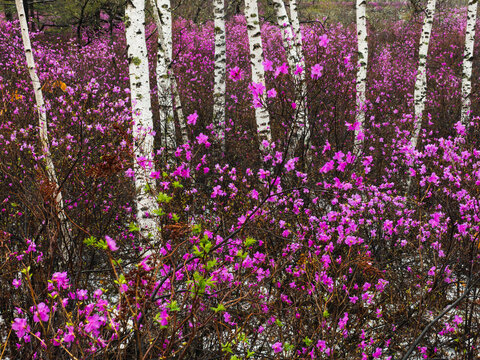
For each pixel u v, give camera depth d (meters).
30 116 5.70
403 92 11.43
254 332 3.20
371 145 6.97
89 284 3.83
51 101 6.21
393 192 5.36
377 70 12.47
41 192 2.98
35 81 4.77
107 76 10.30
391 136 7.72
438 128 9.01
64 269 3.27
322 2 25.45
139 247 3.90
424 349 3.19
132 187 4.54
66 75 7.82
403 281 4.18
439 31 18.42
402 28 19.52
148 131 3.89
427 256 4.27
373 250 4.41
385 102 9.84
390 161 7.04
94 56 11.27
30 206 3.51
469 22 8.51
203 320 2.69
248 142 7.61
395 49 16.48
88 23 16.80
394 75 12.09
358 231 3.95
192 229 2.05
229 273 2.93
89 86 5.47
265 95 4.41
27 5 16.09
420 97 7.60
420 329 3.65
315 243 3.83
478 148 5.79
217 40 7.68
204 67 11.76
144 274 1.99
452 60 14.82
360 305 3.44
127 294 2.03
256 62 5.55
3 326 2.98
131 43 3.94
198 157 6.16
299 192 4.55
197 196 4.58
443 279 3.53
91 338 2.15
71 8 16.28
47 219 3.07
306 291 3.27
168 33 7.41
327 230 3.57
